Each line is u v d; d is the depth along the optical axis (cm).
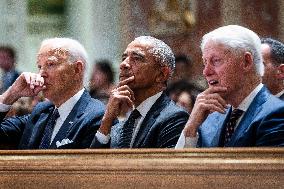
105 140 686
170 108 680
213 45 639
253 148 610
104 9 727
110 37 725
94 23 731
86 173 661
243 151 612
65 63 738
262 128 613
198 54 689
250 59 632
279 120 611
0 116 763
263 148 607
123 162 650
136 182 645
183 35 693
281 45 653
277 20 667
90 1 732
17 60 764
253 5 675
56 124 742
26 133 756
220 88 637
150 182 640
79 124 725
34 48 759
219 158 620
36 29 756
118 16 721
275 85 654
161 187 636
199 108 639
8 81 774
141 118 688
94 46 733
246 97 637
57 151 674
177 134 666
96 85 734
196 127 640
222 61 636
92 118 723
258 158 609
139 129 686
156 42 691
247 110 635
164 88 692
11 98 757
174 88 690
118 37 722
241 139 625
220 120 655
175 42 697
